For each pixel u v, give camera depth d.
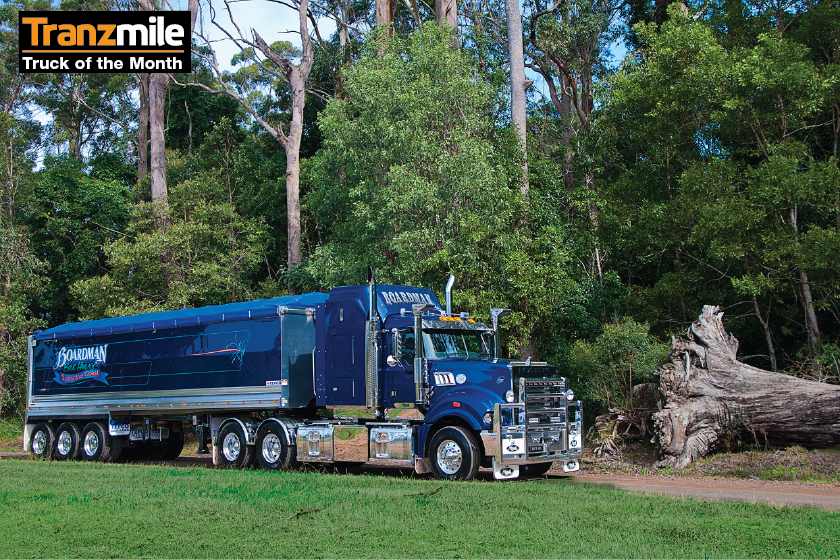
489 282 19.75
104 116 51.53
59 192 36.47
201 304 30.05
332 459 13.89
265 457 15.02
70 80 52.38
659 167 22.31
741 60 19.69
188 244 27.80
